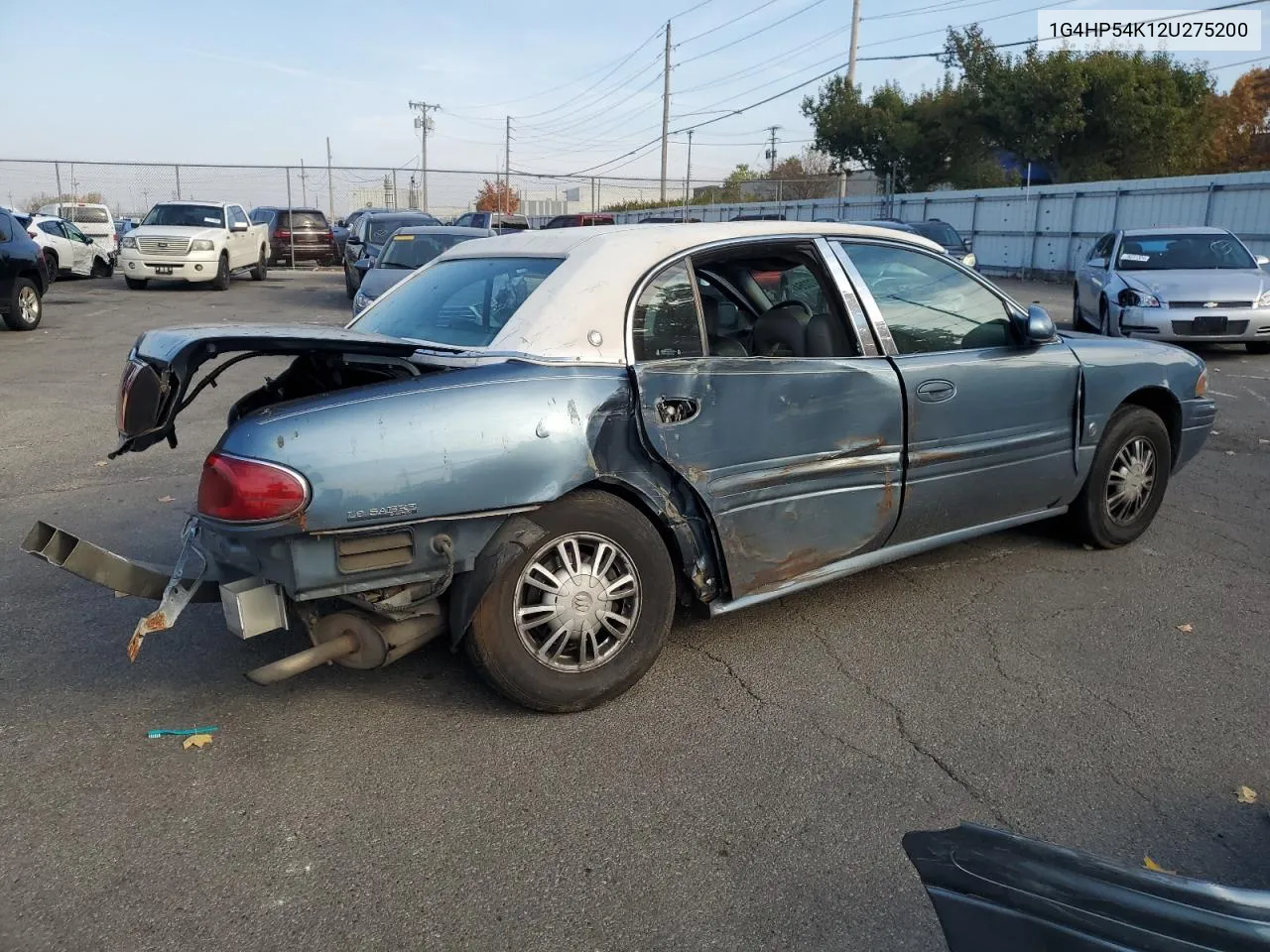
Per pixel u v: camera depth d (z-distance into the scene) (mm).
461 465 3133
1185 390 5383
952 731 3465
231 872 2701
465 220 29359
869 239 4316
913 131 38344
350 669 3885
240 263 23438
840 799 3055
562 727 3475
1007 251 29359
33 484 6637
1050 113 33344
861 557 4207
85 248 24594
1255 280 12141
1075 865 1904
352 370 3832
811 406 3861
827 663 3982
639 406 3441
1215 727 3496
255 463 2951
